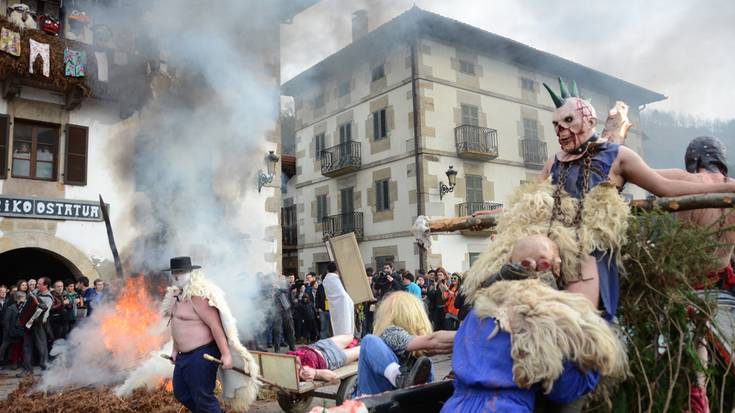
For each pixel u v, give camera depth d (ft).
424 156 65.57
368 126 73.26
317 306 40.73
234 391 14.93
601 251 6.35
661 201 6.77
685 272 6.59
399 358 9.46
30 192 36.63
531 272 5.69
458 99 69.62
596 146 6.93
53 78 36.19
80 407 18.60
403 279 38.40
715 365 7.04
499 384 5.08
